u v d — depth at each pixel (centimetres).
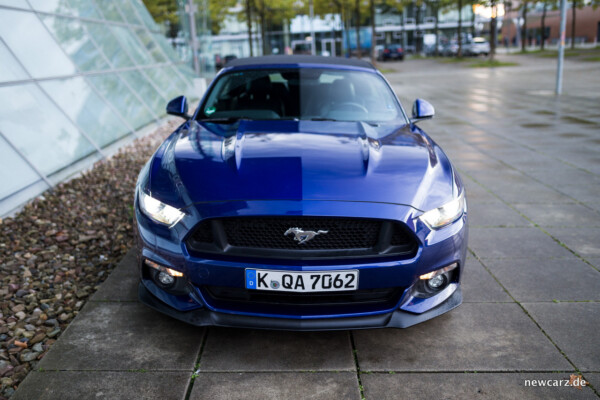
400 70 2844
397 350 224
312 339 232
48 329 243
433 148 271
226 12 3397
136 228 231
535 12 5625
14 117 484
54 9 709
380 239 208
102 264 316
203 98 340
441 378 205
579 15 5144
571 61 2691
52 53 635
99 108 673
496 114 986
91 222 389
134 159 613
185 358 216
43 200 434
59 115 566
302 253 205
